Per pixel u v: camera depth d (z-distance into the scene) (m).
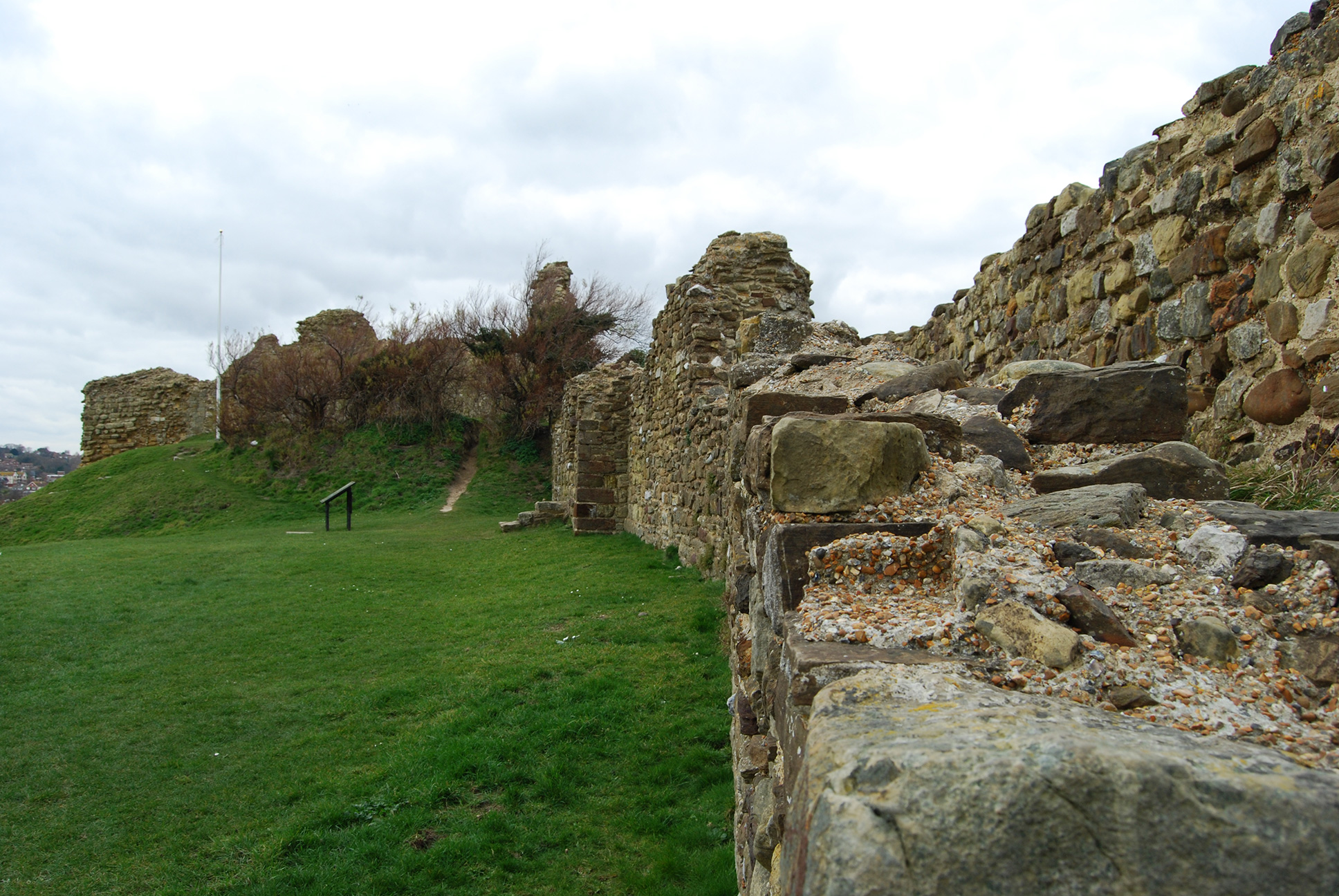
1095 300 6.29
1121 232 5.95
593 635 7.18
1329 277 4.09
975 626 1.86
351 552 12.69
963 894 1.01
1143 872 1.00
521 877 3.88
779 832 2.25
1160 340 5.48
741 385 5.45
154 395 29.53
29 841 4.23
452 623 8.05
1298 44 4.38
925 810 1.07
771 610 2.51
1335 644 1.71
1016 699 1.47
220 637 7.68
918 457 2.73
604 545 13.17
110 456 26.22
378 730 5.48
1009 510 2.57
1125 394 3.40
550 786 4.60
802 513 2.51
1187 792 1.03
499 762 4.87
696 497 9.98
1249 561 2.00
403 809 4.41
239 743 5.34
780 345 7.02
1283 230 4.43
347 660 6.95
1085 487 2.78
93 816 4.47
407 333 26.52
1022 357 7.59
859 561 2.26
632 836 4.21
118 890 3.82
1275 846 0.99
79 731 5.53
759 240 10.84
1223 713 1.54
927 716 1.34
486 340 25.73
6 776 4.93
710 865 3.91
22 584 9.98
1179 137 5.31
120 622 8.23
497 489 22.16
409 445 24.44
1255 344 4.61
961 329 9.31
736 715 3.99
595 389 15.77
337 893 3.73
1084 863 1.01
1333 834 0.99
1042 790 1.05
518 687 6.02
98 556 12.19
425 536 15.29
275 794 4.64
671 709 5.54
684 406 10.71
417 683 6.23
